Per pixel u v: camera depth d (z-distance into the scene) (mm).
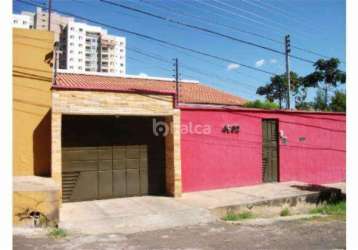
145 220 8852
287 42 21797
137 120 11867
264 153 14383
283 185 13797
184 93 18594
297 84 38781
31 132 10820
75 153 10867
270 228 8516
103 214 9211
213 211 9938
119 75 19016
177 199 11117
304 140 15531
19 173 10633
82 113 9961
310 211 11469
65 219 8664
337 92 32312
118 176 11422
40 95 10984
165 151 12117
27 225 8094
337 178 16484
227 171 13234
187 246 7020
